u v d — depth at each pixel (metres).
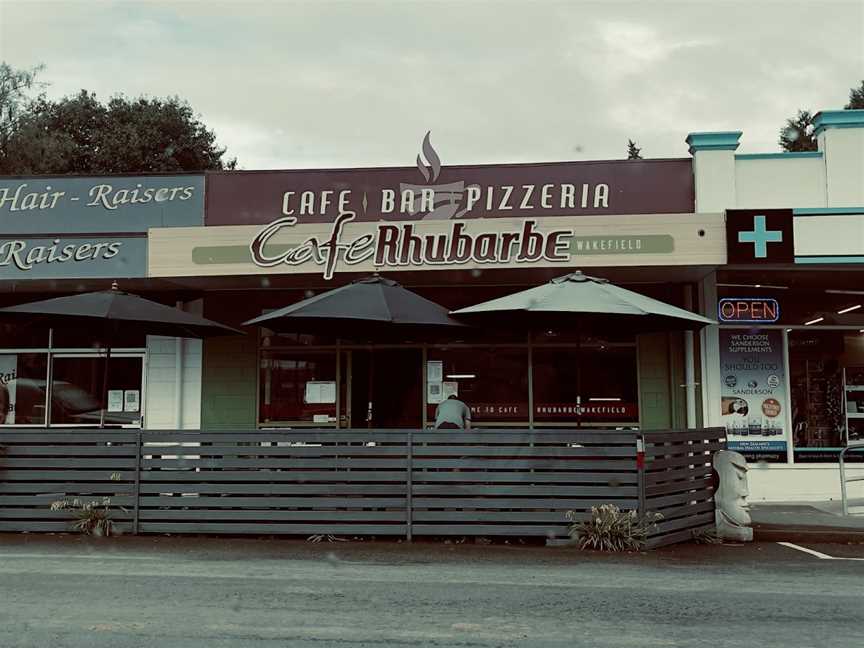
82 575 7.67
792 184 13.29
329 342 14.57
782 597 6.97
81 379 14.89
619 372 14.05
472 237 12.63
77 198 14.16
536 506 9.51
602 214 13.53
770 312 13.70
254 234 12.86
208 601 6.63
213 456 9.99
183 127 39.94
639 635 5.75
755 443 13.60
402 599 6.75
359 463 9.79
